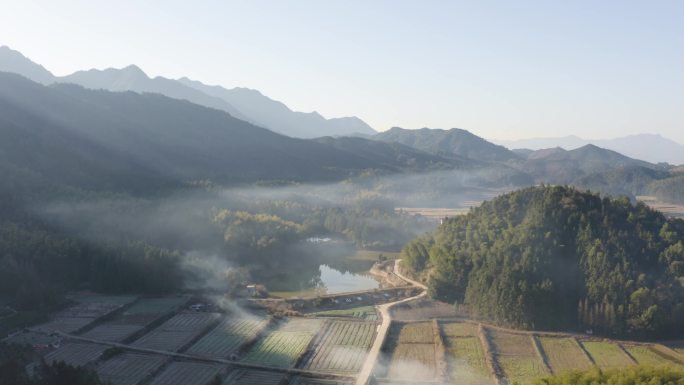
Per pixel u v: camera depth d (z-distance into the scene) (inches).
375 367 4965.6
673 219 7450.8
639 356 5187.0
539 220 6889.8
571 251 6496.1
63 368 4237.2
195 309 6668.3
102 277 7234.3
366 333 5836.6
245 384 4660.4
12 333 5684.1
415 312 6501.0
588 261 6225.4
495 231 7278.5
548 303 5920.3
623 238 6501.0
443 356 5157.5
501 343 5531.5
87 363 4985.2
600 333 5753.0
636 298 5703.7
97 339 5595.5
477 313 6274.6
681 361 5049.2
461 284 6791.3
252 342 5600.4
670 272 6122.1
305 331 5964.6
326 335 5816.9
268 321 6195.9
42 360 4574.3
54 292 6628.9
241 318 6363.2
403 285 7795.3
